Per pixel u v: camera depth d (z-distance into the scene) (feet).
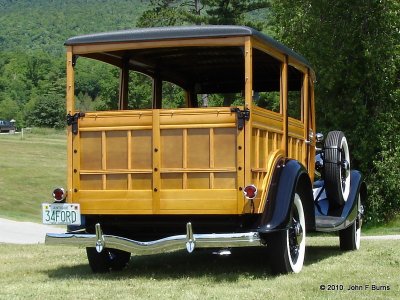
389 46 62.64
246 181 22.71
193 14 144.56
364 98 65.82
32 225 56.65
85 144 24.35
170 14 144.05
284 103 26.71
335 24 64.64
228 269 26.78
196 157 23.20
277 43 25.49
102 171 24.08
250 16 160.25
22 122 323.57
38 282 24.16
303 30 64.85
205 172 23.11
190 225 22.61
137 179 23.77
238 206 22.75
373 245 36.58
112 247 23.66
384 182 63.98
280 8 69.41
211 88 33.09
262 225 23.17
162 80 30.91
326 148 31.19
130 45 23.98
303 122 30.22
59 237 24.02
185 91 32.83
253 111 23.13
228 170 22.90
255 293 21.03
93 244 23.77
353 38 63.82
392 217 65.41
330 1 64.54
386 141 64.69
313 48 63.98
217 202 22.95
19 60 435.53
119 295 21.11
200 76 32.30
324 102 66.08
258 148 23.57
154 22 144.87
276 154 25.04
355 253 32.40
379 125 64.23
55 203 24.27
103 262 26.50
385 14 62.64
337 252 33.12
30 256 33.06
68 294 21.43
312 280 23.30
